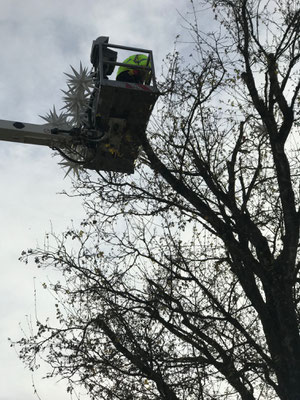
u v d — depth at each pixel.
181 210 11.80
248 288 11.47
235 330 11.59
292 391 10.34
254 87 12.14
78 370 11.16
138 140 11.95
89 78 11.40
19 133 11.62
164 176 12.09
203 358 10.99
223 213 11.74
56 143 11.79
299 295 12.02
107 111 11.51
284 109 11.80
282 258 11.22
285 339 10.66
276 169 11.76
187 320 11.28
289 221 11.41
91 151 11.98
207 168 11.98
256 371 10.98
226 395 11.13
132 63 11.94
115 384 11.19
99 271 11.70
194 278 11.55
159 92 11.34
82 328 11.45
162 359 11.10
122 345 11.29
